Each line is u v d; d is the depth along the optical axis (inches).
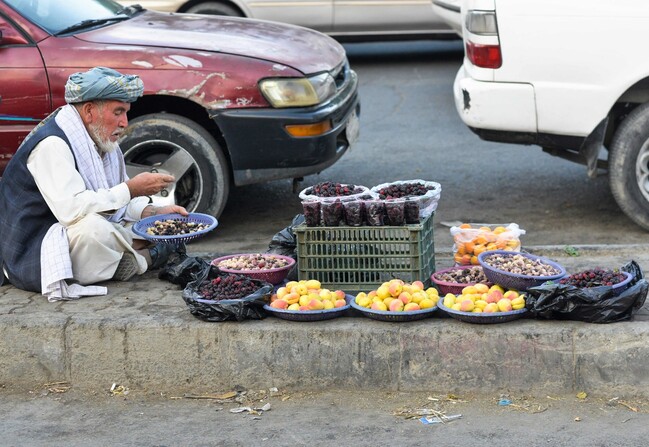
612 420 216.8
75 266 265.1
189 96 315.3
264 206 382.3
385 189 262.8
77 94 253.0
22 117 315.3
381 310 235.5
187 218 288.2
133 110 331.9
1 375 246.4
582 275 237.8
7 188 265.9
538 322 233.6
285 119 316.8
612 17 308.2
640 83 315.6
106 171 270.5
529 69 317.4
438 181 408.2
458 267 266.4
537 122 320.8
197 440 214.5
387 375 234.5
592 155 322.7
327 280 259.8
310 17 599.8
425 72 615.8
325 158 327.3
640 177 322.7
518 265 251.6
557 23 312.2
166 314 246.7
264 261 267.0
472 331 230.2
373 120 512.7
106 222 263.7
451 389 233.0
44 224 265.6
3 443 215.3
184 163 322.7
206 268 255.9
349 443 210.5
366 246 255.4
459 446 207.3
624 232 335.6
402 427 217.0
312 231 257.0
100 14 347.9
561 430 212.7
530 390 230.5
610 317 229.6
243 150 319.9
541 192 389.1
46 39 317.1
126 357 241.4
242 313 237.8
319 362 235.8
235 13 593.3
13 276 266.2
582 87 314.3
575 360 228.1
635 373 226.8
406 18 606.2
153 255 285.3
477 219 355.3
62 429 221.9
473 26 323.6
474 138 475.5
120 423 224.2
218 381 239.9
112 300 260.1
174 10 584.7
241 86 315.3
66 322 243.3
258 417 224.8
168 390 241.8
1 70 313.3
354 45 712.4
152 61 315.9
